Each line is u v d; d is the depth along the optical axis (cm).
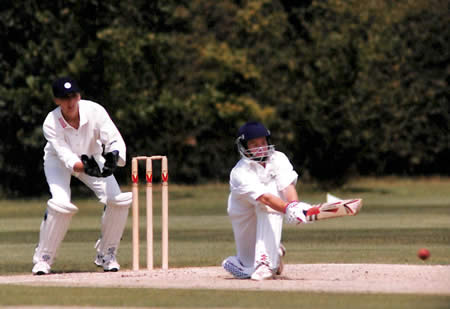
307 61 9794
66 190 3125
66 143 3105
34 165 9600
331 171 9844
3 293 2222
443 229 5159
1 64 9244
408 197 8731
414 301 2002
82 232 5366
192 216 6756
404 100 10338
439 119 11331
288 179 2659
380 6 9956
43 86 8981
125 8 9475
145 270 3134
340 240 4525
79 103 3095
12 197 9594
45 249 3109
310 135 9725
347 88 9638
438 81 11338
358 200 2442
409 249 3953
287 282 2491
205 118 10431
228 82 11012
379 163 11438
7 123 9275
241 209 2681
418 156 11338
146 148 10069
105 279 2698
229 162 10975
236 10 11550
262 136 2625
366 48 9612
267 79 10550
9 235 5156
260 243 2622
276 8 11325
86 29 9231
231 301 2041
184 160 10756
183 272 2952
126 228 5728
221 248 4166
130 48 9219
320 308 1917
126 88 9331
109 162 3005
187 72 10825
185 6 10075
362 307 1917
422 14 11519
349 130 9612
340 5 9794
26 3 9162
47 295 2175
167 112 9625
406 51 10806
